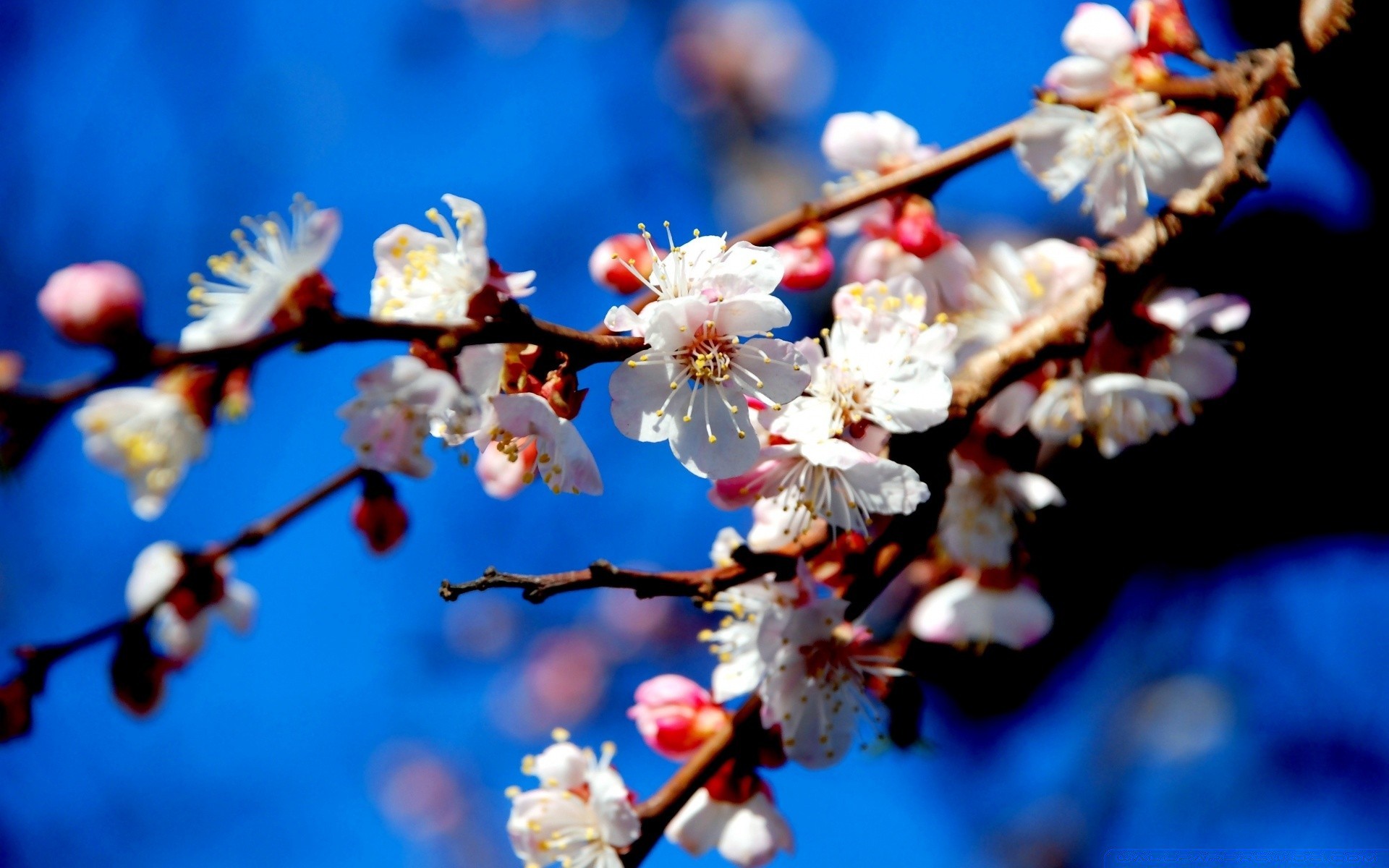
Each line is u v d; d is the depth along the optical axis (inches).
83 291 24.1
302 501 28.7
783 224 28.0
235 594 28.9
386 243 25.4
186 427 24.9
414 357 24.9
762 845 26.5
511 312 25.0
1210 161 27.1
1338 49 27.1
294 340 24.4
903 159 28.3
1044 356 26.9
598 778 26.2
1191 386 27.6
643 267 27.4
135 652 28.3
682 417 25.5
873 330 26.3
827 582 26.5
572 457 25.3
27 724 27.8
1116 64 27.4
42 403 24.0
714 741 26.4
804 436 25.9
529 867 26.4
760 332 25.6
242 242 25.4
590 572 25.6
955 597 29.4
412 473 25.0
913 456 26.4
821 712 26.4
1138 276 27.0
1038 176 27.6
